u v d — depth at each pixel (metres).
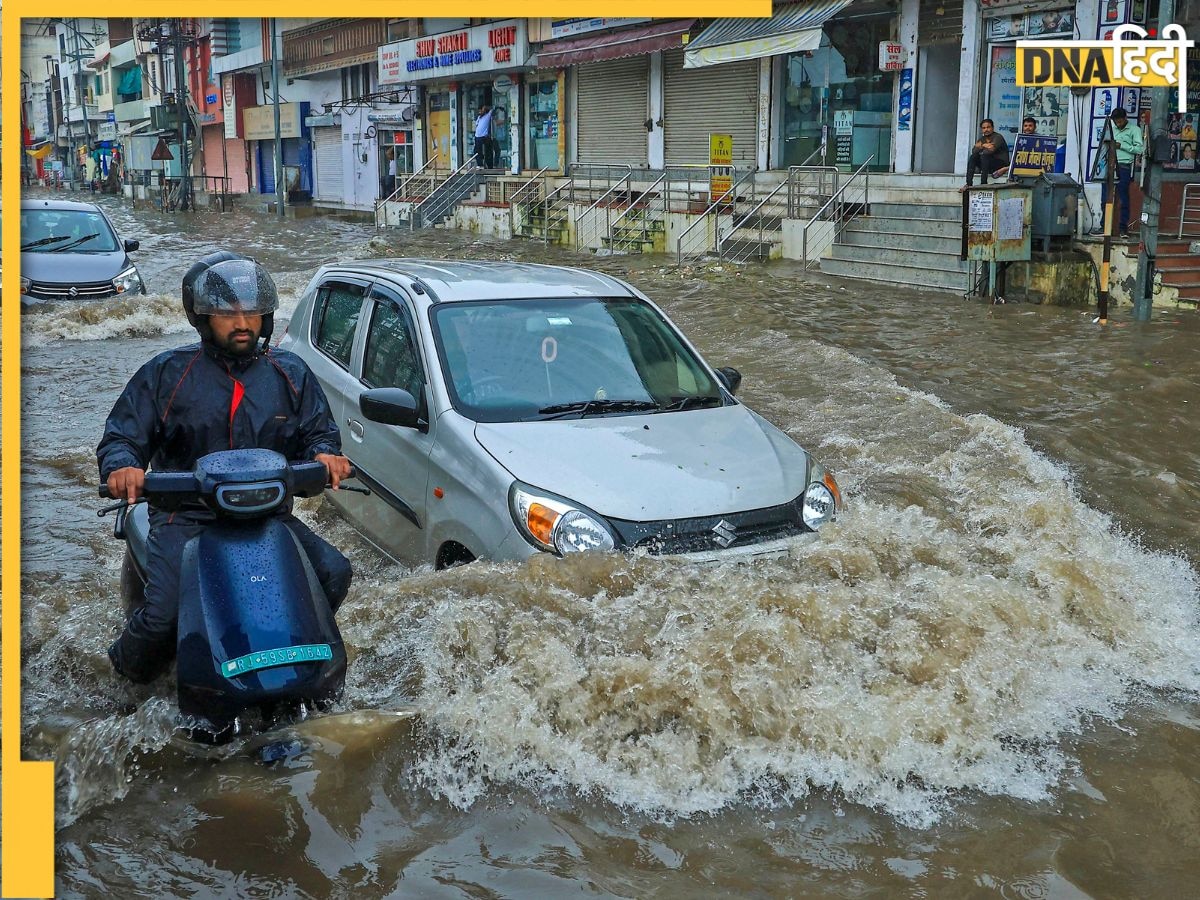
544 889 3.21
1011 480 7.02
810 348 11.71
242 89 52.31
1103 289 13.02
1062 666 4.69
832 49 22.62
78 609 5.12
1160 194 13.34
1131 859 3.46
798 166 23.14
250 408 4.05
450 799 3.64
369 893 3.17
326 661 3.72
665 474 4.97
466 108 36.50
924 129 20.62
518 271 6.63
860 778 3.82
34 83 90.00
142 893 3.14
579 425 5.29
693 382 5.95
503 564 4.73
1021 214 14.87
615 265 21.48
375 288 6.40
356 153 42.75
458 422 5.25
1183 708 4.46
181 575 3.78
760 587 4.57
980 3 18.70
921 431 8.36
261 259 23.84
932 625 4.57
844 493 6.62
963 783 3.84
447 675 4.23
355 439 6.05
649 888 3.23
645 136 28.53
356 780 3.69
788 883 3.28
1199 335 12.32
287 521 4.16
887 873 3.35
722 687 4.09
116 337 13.30
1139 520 6.71
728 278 18.22
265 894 3.16
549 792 3.70
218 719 3.68
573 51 29.27
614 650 4.26
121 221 38.81
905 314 14.20
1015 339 12.23
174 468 4.11
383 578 5.53
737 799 3.71
